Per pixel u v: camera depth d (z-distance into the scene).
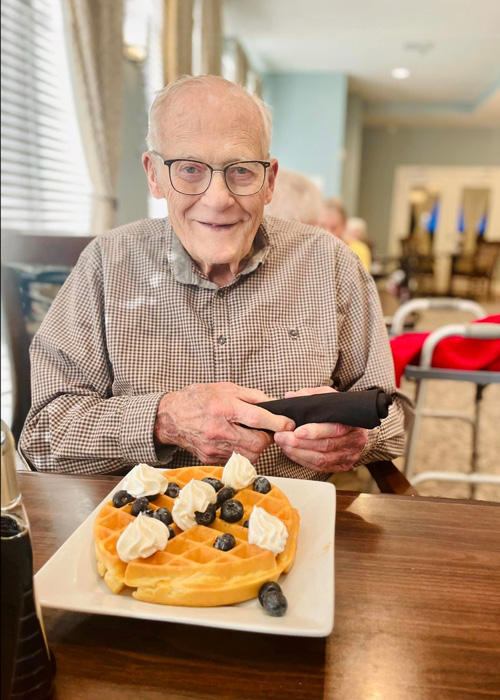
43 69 2.18
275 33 4.56
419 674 0.43
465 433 2.69
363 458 0.95
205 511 0.58
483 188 9.43
